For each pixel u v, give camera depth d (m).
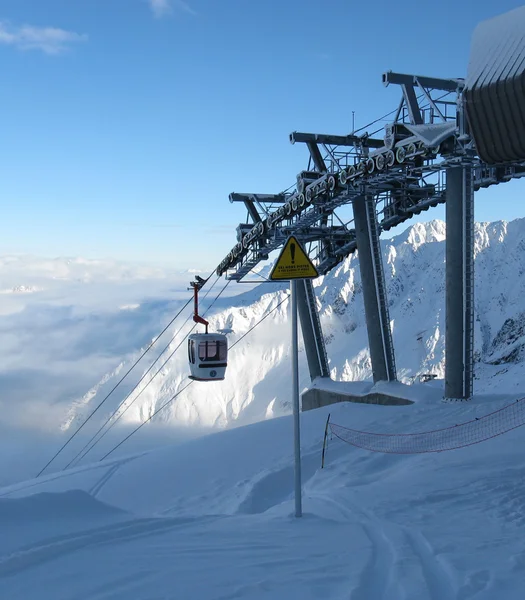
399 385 36.94
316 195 38.62
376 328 38.66
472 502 12.42
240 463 25.47
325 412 32.47
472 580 6.64
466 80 15.73
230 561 7.26
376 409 31.78
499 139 15.12
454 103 28.75
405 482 15.56
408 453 22.17
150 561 7.23
